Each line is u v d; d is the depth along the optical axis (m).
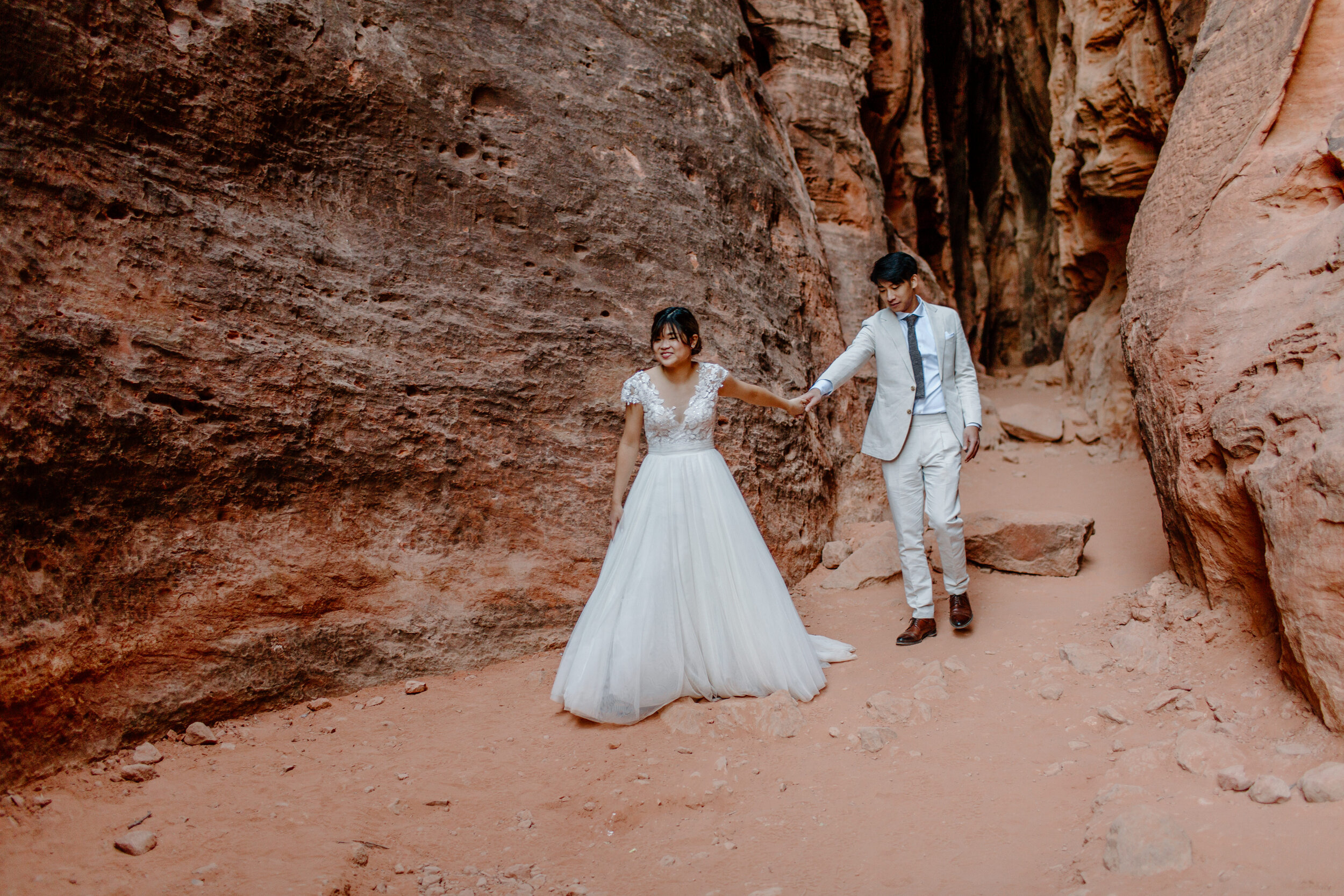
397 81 4.84
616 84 5.91
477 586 4.50
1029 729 3.46
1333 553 2.85
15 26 3.46
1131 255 4.88
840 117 8.83
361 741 3.57
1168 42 8.33
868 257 8.61
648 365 5.36
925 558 4.52
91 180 3.68
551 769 3.36
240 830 2.85
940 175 15.16
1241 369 3.62
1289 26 4.28
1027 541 5.38
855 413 7.18
